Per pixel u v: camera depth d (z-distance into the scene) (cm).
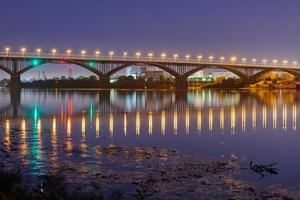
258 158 2759
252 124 4841
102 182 2097
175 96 12544
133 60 17475
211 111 6725
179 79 18788
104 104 8531
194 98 11238
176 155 2805
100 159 2648
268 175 2261
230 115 5994
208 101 9725
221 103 8906
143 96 12500
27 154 2808
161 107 7662
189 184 2073
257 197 1897
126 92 16325
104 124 4756
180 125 4666
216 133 4006
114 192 1823
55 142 3375
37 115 5981
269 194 1936
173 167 2423
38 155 2778
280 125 4753
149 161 2592
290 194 1938
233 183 2098
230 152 2967
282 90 19062
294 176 2244
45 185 1551
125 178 2170
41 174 2239
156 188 2005
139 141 3459
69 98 11162
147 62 17638
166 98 11231
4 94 13875
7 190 1700
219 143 3391
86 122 4984
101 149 3025
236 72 19700
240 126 4625
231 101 9719
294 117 5738
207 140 3544
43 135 3812
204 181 2128
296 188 2028
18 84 16738
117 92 16262
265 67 19762
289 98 11262
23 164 2489
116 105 8238
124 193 1927
